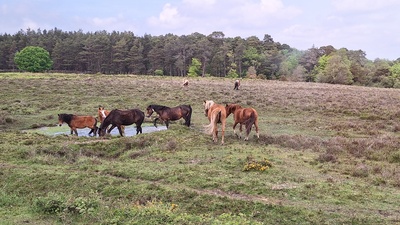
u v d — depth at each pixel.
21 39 132.38
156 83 53.56
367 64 128.50
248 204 9.64
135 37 140.00
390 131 20.72
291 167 12.99
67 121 20.62
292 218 8.91
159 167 13.13
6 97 35.31
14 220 8.98
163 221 8.41
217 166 13.00
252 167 12.45
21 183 11.91
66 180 11.90
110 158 15.61
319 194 10.28
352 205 9.61
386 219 8.74
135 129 23.53
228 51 119.69
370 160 14.36
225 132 19.89
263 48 137.38
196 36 147.38
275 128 21.70
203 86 50.88
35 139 17.80
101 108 22.59
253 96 38.38
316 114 27.45
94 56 118.31
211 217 8.77
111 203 10.13
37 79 53.72
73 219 9.02
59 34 160.12
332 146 15.99
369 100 36.69
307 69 118.12
